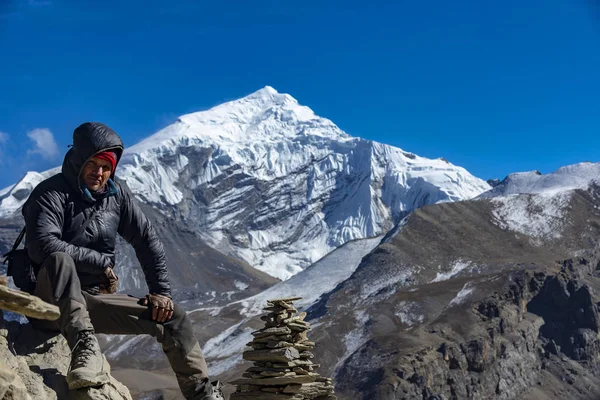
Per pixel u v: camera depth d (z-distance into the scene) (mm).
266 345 5027
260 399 4938
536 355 100812
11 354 3893
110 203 4461
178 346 4352
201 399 4328
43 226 4191
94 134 4316
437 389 86688
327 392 5098
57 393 4094
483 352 92125
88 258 4254
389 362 86375
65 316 3971
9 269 4383
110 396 3834
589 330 103875
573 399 93688
